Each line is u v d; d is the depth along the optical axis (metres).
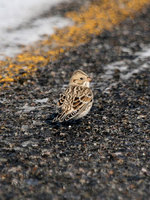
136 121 12.68
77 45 23.80
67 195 8.20
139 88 16.39
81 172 9.23
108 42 25.02
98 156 10.12
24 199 8.00
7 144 10.69
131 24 30.61
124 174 9.20
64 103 11.25
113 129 11.95
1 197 8.05
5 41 23.55
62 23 29.08
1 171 9.16
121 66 19.97
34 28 27.03
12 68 18.59
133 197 8.20
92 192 8.36
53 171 9.23
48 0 37.06
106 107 13.96
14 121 12.38
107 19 31.73
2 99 14.48
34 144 10.73
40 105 13.97
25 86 16.17
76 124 12.26
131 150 10.55
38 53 21.56
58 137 11.27
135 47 24.09
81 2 37.62
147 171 9.37
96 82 17.22
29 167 9.39
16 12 31.33
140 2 39.72
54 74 18.11
